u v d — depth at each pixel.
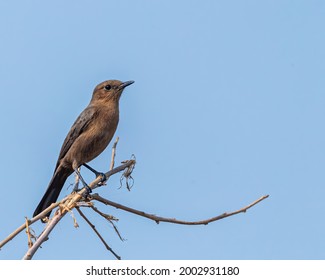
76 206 8.42
